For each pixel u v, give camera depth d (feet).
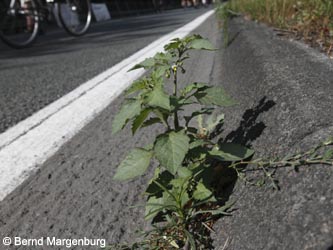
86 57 15.44
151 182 3.72
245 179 3.25
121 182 4.59
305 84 4.08
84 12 26.27
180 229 3.32
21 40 21.58
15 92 9.84
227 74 7.84
